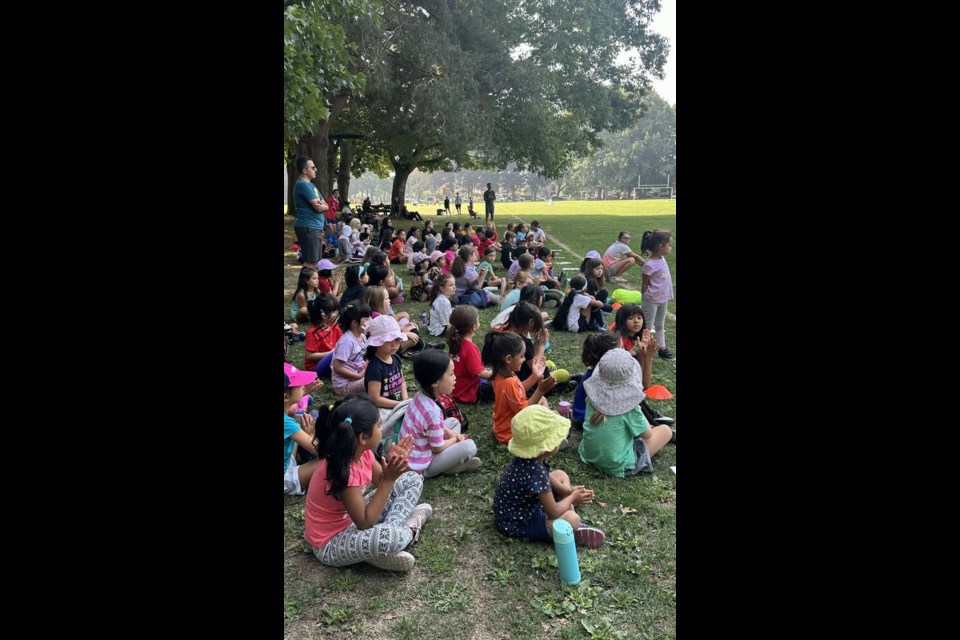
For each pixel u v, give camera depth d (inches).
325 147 710.5
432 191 4598.9
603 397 151.8
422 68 765.9
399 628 105.7
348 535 118.6
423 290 362.6
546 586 115.0
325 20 321.7
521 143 872.3
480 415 191.6
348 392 201.2
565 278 402.6
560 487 134.8
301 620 107.9
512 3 839.7
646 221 1085.8
